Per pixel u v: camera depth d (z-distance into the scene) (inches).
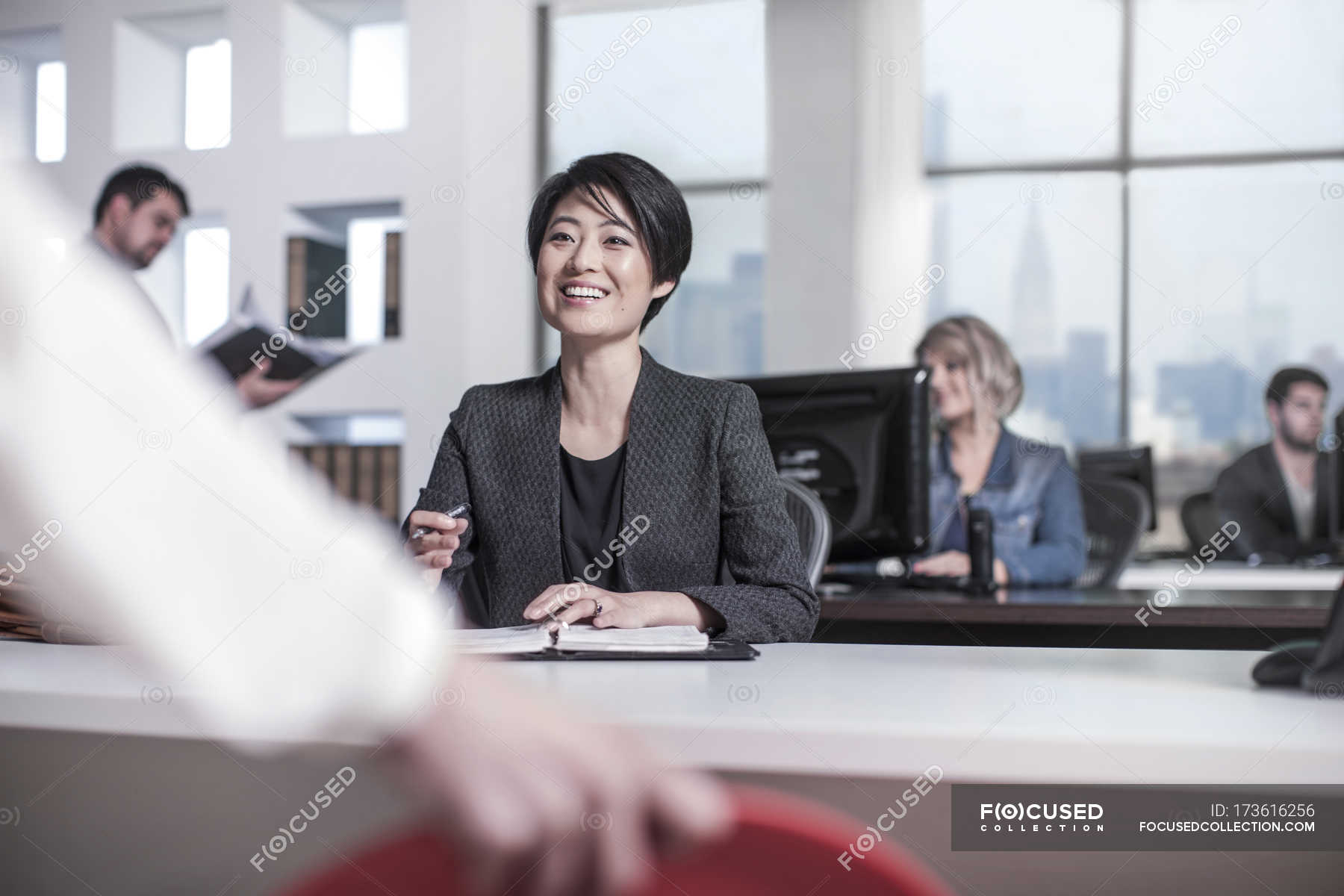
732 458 57.8
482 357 151.5
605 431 61.4
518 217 164.7
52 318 7.1
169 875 29.7
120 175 116.2
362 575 7.9
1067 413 215.0
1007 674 35.4
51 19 150.2
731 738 25.7
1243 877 24.9
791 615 51.9
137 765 30.1
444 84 146.9
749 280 218.5
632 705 28.2
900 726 25.3
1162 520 214.7
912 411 83.4
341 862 10.2
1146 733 24.4
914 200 194.9
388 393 147.9
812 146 197.3
